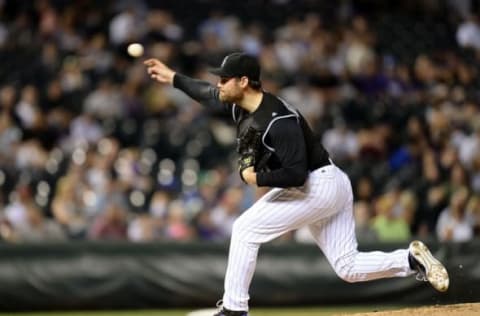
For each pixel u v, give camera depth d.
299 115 19.91
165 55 50.81
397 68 56.94
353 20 61.69
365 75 54.28
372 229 37.91
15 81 50.47
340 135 48.41
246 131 19.47
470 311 21.50
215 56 51.66
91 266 33.06
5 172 42.22
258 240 20.02
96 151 43.31
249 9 62.31
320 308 33.94
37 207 38.47
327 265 33.91
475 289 32.56
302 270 33.75
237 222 20.16
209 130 48.75
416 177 45.91
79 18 54.56
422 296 33.84
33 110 45.41
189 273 33.50
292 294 33.66
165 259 33.59
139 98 49.16
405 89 55.28
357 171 46.38
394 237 37.88
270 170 19.66
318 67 53.41
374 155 47.88
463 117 51.38
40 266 32.81
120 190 39.72
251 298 33.53
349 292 33.88
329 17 62.53
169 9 60.25
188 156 47.47
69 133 45.84
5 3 54.75
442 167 46.09
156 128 48.16
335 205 20.08
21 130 44.56
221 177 42.78
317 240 20.92
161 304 33.44
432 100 52.81
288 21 60.03
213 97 21.38
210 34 53.72
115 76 50.53
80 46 52.00
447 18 66.69
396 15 65.12
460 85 57.59
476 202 41.06
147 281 33.34
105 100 47.75
